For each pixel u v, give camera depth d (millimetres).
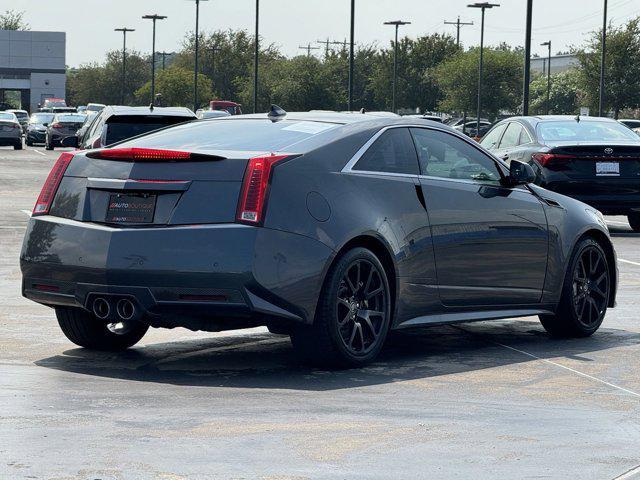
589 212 11477
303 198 8781
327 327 8922
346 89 137875
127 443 6680
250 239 8461
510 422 7492
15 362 9234
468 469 6355
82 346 9984
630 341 11031
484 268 10273
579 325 11172
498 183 10617
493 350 10367
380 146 9602
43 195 9312
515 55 123000
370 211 9227
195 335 10883
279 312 8617
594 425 7461
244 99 137000
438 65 129500
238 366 9297
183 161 8750
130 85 172125
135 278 8602
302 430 7125
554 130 22828
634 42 99125
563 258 11031
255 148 9070
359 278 9164
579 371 9367
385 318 9422
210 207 8594
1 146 77125
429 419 7516
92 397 7910
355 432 7113
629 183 21938
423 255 9711
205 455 6480
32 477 5957
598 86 99688
